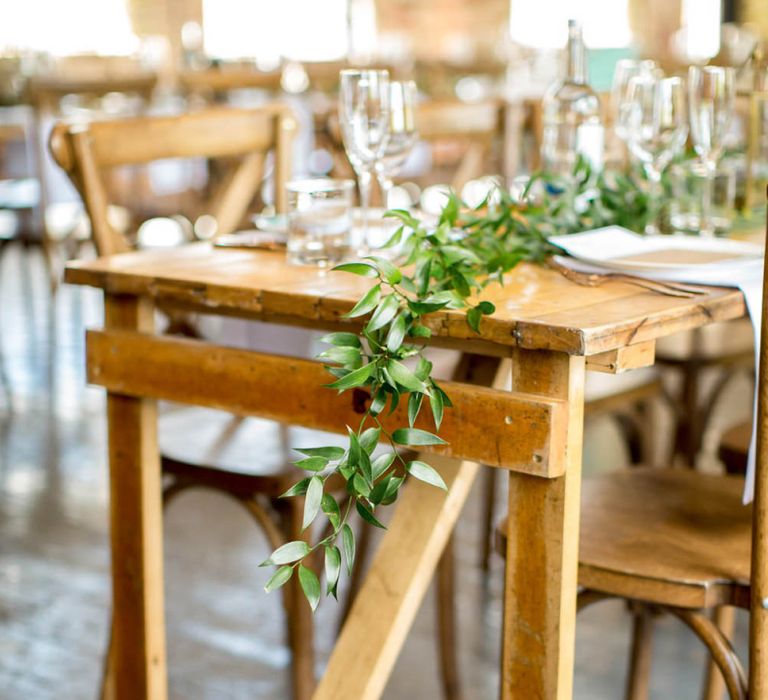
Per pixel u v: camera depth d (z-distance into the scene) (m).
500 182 2.61
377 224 1.72
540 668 1.16
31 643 2.16
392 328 1.09
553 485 1.12
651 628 1.66
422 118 2.37
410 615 1.30
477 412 1.13
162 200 4.05
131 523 1.51
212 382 1.35
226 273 1.37
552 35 8.66
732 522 1.42
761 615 1.17
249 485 1.64
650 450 2.29
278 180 2.04
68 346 4.31
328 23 9.08
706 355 2.39
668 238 1.52
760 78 1.73
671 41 8.07
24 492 2.90
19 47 8.48
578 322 1.07
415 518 1.29
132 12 8.68
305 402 1.27
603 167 1.85
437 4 8.84
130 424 1.47
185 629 2.23
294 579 1.70
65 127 1.64
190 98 4.48
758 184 1.87
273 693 2.00
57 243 3.99
